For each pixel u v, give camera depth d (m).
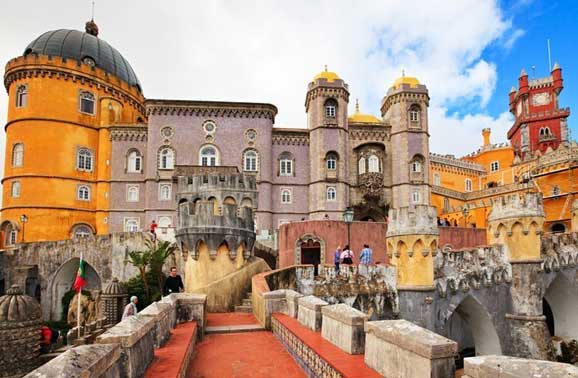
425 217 20.19
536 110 72.44
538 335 20.89
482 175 69.44
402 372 5.25
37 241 41.84
